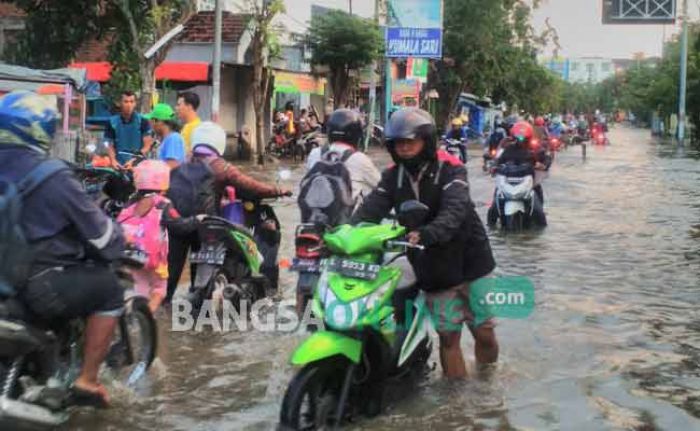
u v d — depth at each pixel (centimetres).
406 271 504
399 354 493
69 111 1337
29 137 423
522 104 6016
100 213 434
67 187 423
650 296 781
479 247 541
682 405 507
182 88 2458
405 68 4006
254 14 2412
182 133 845
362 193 630
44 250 422
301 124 2702
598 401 514
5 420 401
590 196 1695
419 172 516
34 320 426
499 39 4491
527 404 509
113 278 451
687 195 1722
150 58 1784
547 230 1206
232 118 2745
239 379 553
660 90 5503
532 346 623
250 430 468
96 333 450
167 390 530
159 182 624
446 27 4288
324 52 3158
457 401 514
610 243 1086
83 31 1878
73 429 465
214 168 700
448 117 4478
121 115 960
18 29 2223
